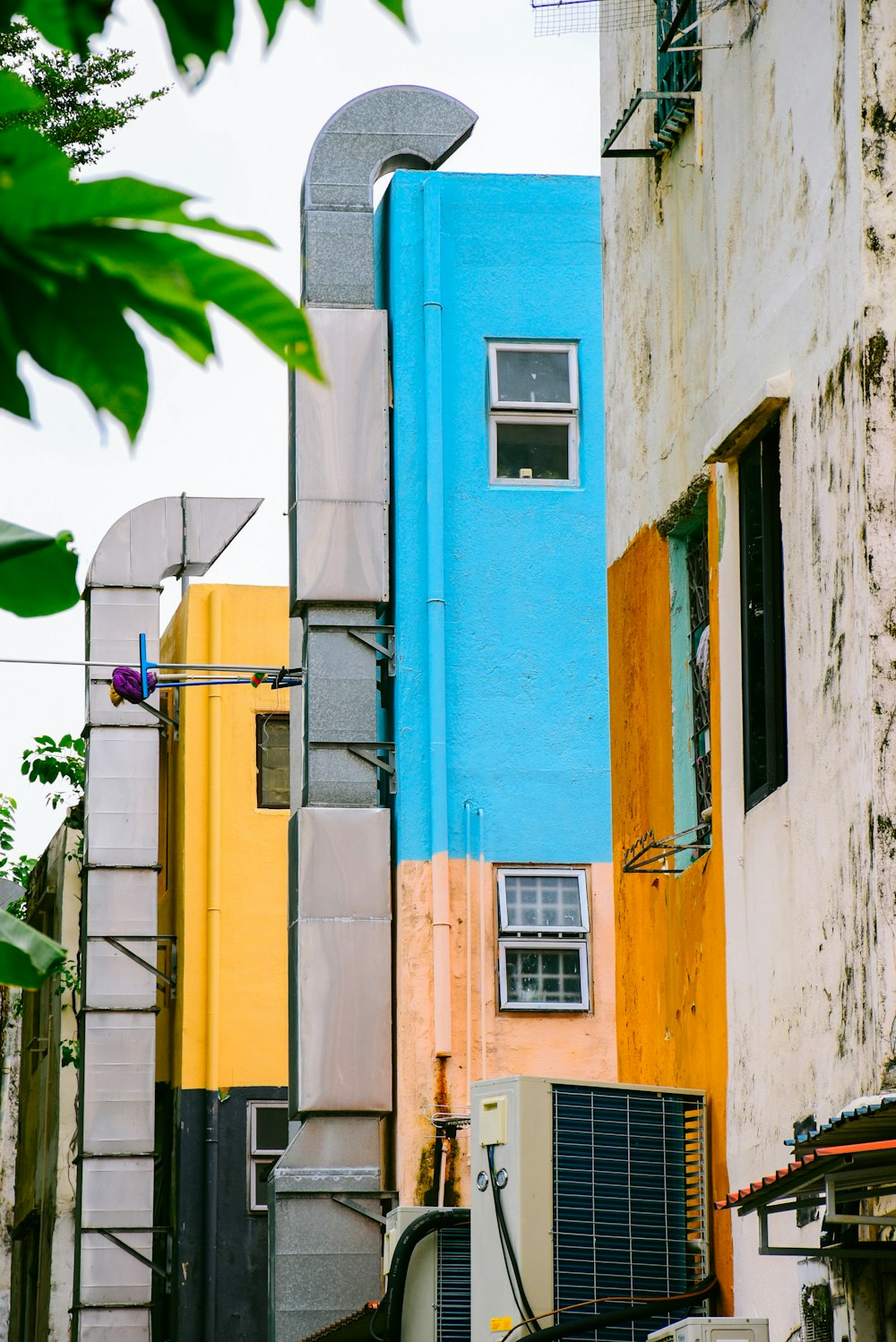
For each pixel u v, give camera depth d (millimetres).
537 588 17109
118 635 21281
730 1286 8953
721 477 9547
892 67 7902
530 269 17594
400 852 16328
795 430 8484
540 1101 9141
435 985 16047
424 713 16578
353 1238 15375
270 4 1647
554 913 16578
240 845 21969
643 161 11297
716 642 9664
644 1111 9320
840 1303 7074
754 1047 8750
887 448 7660
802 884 8180
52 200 1506
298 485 16297
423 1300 10938
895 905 7312
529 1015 16328
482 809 16688
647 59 11258
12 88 1739
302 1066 15539
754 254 9227
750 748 9023
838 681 7848
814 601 8164
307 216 16781
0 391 1545
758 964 8742
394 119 17141
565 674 17016
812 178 8445
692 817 10305
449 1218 11016
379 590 16219
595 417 17453
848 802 7684
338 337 16531
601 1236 9086
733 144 9594
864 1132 6141
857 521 7703
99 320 1535
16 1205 29484
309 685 16219
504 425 17391
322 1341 13953
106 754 21062
